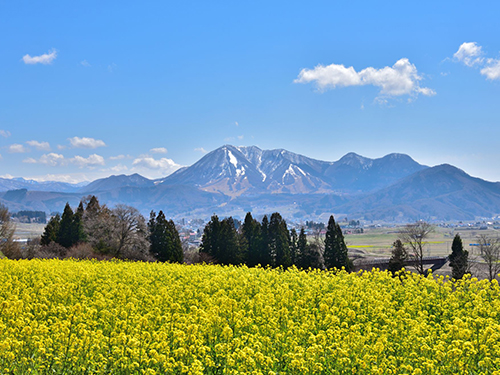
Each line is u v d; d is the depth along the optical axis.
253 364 11.40
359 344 12.95
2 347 11.08
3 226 83.00
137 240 75.12
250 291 22.80
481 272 70.56
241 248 80.31
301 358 11.44
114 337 12.55
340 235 75.88
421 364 11.91
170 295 20.55
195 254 88.38
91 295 21.38
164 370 11.41
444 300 21.27
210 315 14.88
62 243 78.19
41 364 11.16
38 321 15.68
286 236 80.75
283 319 16.28
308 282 26.06
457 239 68.44
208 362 11.67
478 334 13.77
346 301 19.22
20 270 27.77
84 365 11.30
